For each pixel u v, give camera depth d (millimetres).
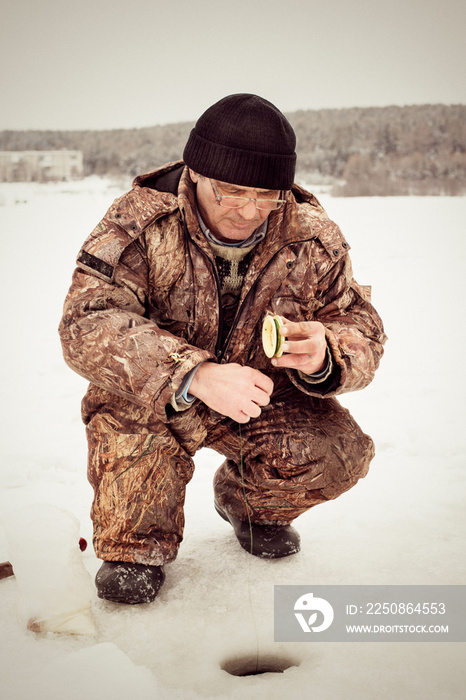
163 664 1638
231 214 1836
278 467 2045
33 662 1630
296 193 2154
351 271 2094
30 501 2604
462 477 2812
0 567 2029
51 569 1791
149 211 1903
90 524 2406
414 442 3242
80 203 15602
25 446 3254
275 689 1543
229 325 2045
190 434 1962
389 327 5699
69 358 1828
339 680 1578
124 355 1764
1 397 4078
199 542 2303
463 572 2061
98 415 1952
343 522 2424
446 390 4070
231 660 1736
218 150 1796
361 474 2090
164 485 1934
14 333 5652
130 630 1772
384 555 2176
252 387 1749
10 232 11531
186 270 1936
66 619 1757
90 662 1583
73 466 2988
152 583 1892
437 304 6527
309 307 2035
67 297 1874
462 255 9078
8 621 1810
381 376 4391
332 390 1914
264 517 2164
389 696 1515
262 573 2068
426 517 2441
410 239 10367
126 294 1895
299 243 1998
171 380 1730
